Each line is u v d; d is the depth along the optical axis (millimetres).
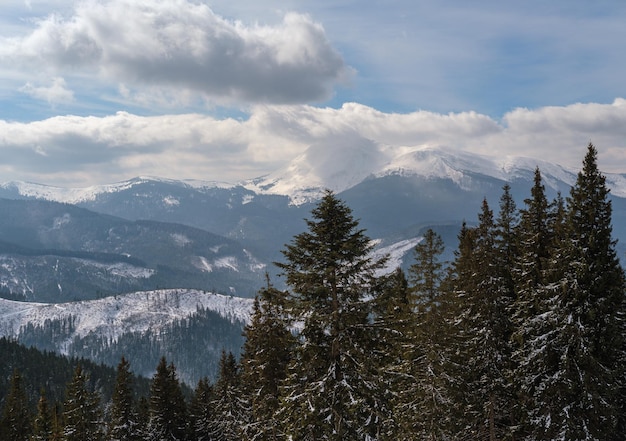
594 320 26094
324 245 22469
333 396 21734
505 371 30312
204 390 73938
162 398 63000
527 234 31875
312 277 22172
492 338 31281
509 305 31922
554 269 27328
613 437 29922
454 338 32344
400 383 31750
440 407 31688
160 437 61969
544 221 31234
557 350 26609
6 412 72375
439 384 31453
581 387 25516
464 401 31688
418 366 32250
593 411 25438
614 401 27141
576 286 25906
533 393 28109
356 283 22266
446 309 33188
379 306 22312
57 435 57812
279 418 23609
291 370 24703
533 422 27188
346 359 22016
